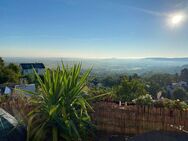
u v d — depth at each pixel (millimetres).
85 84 5754
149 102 6633
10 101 6695
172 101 6469
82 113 5656
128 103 6852
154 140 3648
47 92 5367
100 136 6172
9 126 4820
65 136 5160
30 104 6398
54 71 5562
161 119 5941
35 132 5109
